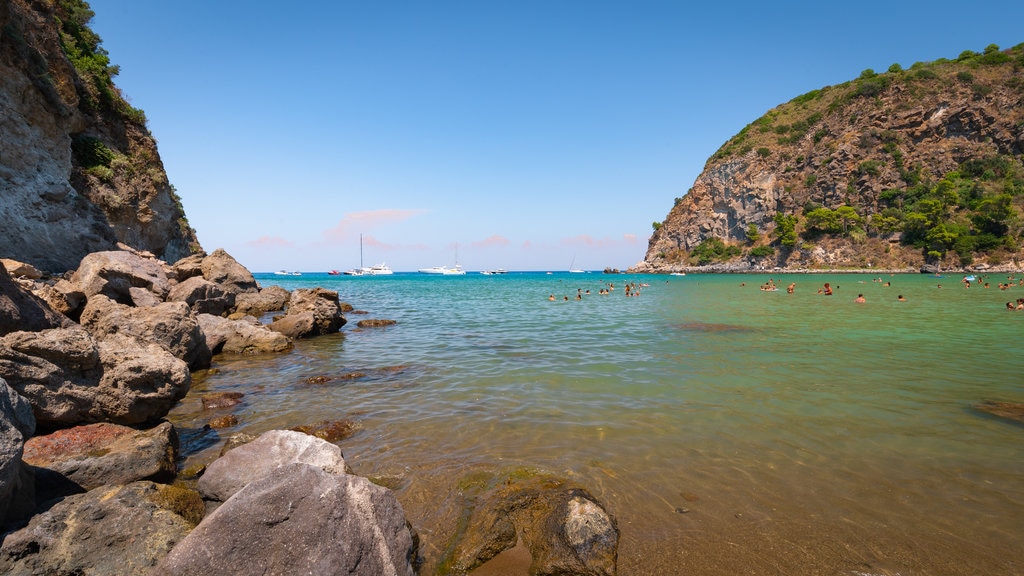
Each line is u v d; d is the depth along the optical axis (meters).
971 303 33.84
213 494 5.43
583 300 42.22
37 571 3.96
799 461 7.11
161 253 40.22
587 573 4.75
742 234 146.25
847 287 58.47
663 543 5.20
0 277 8.23
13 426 4.36
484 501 5.97
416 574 4.81
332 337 20.94
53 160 26.97
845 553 5.01
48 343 7.17
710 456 7.31
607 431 8.39
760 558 4.95
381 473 6.81
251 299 29.78
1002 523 5.49
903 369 12.91
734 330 21.05
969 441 7.78
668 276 129.12
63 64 29.42
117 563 4.14
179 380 8.62
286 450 5.66
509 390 11.22
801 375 12.34
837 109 149.25
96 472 5.68
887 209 122.62
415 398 10.69
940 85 136.12
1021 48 144.62
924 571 4.73
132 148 37.16
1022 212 108.38
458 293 57.09
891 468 6.85
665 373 12.71
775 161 147.00
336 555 3.77
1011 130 120.94
